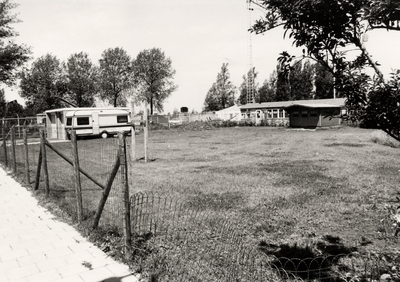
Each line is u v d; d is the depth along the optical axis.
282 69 3.08
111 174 4.93
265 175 10.72
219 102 79.94
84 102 67.62
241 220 5.95
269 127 42.75
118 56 68.56
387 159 13.73
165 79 72.75
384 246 4.74
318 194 7.96
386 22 2.43
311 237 5.20
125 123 31.16
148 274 3.91
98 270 4.16
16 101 46.97
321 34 2.87
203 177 10.53
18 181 10.28
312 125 36.66
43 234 5.51
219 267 3.82
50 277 4.03
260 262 3.81
